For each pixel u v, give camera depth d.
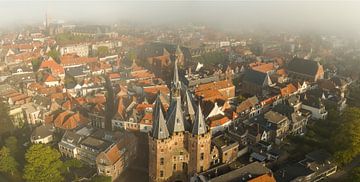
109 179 149.25
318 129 195.25
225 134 179.25
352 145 161.12
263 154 169.75
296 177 148.25
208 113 192.75
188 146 150.50
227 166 150.50
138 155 177.62
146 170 164.75
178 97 148.12
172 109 149.00
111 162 153.50
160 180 149.12
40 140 183.12
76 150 170.25
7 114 197.25
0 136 188.00
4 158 159.62
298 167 156.12
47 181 148.25
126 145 167.38
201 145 147.50
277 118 189.50
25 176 149.50
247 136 181.25
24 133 198.00
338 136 170.88
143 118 188.88
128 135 174.25
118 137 169.88
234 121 199.50
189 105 156.88
